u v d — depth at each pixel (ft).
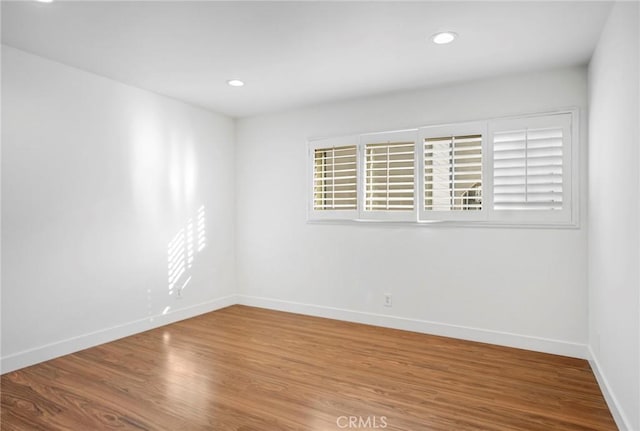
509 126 10.73
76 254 10.45
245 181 15.67
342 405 7.50
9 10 7.39
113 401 7.66
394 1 7.08
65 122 10.18
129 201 11.84
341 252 13.50
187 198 13.78
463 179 11.35
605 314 7.84
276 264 14.94
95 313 10.91
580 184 9.93
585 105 9.90
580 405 7.50
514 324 10.72
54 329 9.96
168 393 8.00
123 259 11.66
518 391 8.08
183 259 13.64
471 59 9.70
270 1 7.09
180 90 12.32
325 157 13.74
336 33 8.39
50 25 8.02
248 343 11.10
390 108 12.53
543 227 10.32
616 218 6.90
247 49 9.21
